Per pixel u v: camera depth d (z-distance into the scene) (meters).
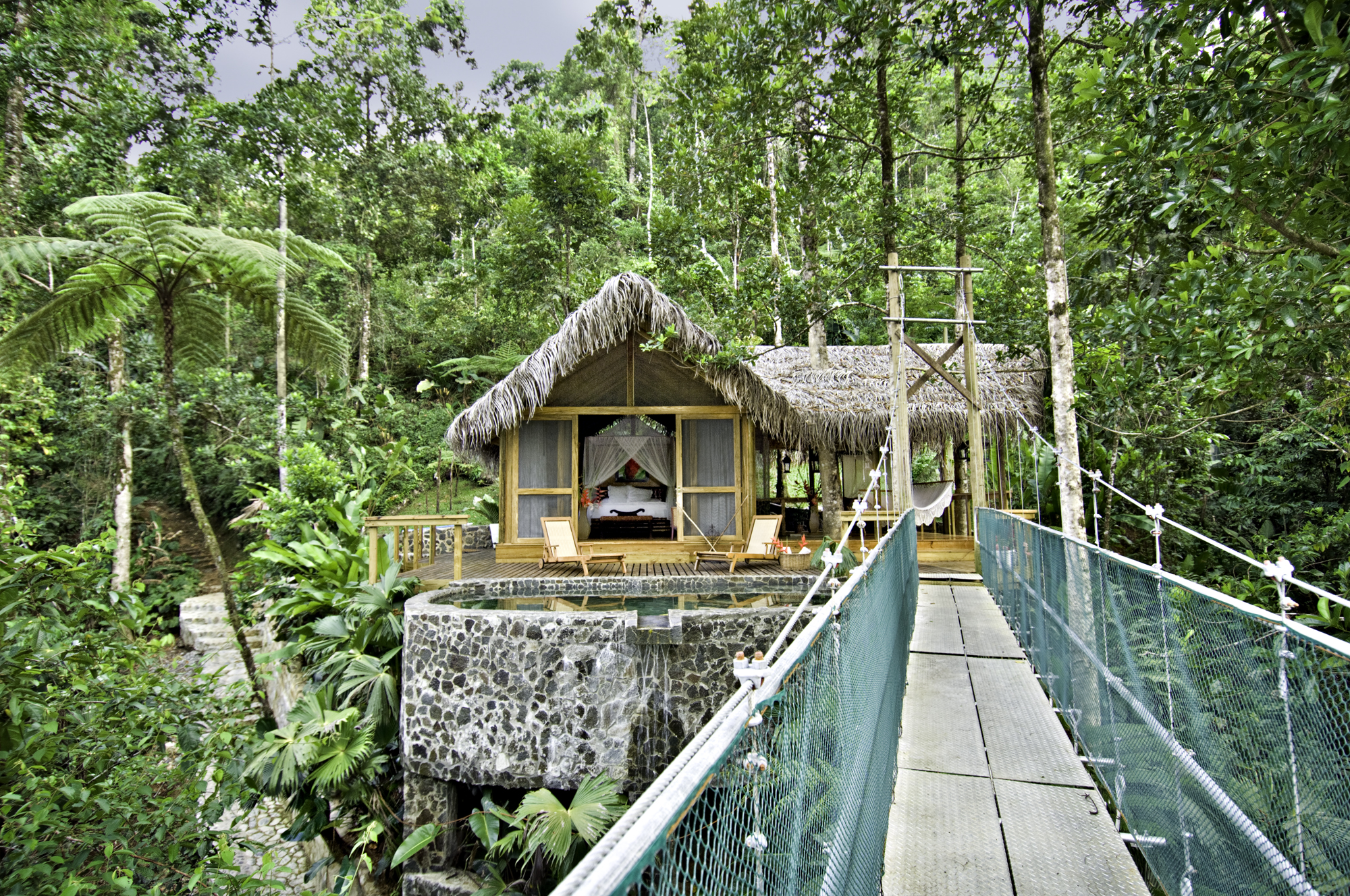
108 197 6.82
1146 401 9.39
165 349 7.43
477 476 23.81
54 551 5.57
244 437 17.73
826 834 1.77
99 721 5.48
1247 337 5.05
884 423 11.47
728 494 10.37
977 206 13.50
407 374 27.58
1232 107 4.11
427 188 23.41
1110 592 3.68
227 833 5.73
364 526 8.10
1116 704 3.65
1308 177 4.16
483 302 27.64
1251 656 2.19
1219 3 4.04
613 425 10.59
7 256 6.46
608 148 31.33
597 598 8.33
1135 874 3.09
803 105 11.24
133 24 14.72
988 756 4.32
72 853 4.84
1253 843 2.16
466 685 6.24
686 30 11.59
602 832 5.23
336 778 6.14
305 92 17.16
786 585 8.13
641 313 9.77
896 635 4.45
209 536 7.59
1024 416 11.75
